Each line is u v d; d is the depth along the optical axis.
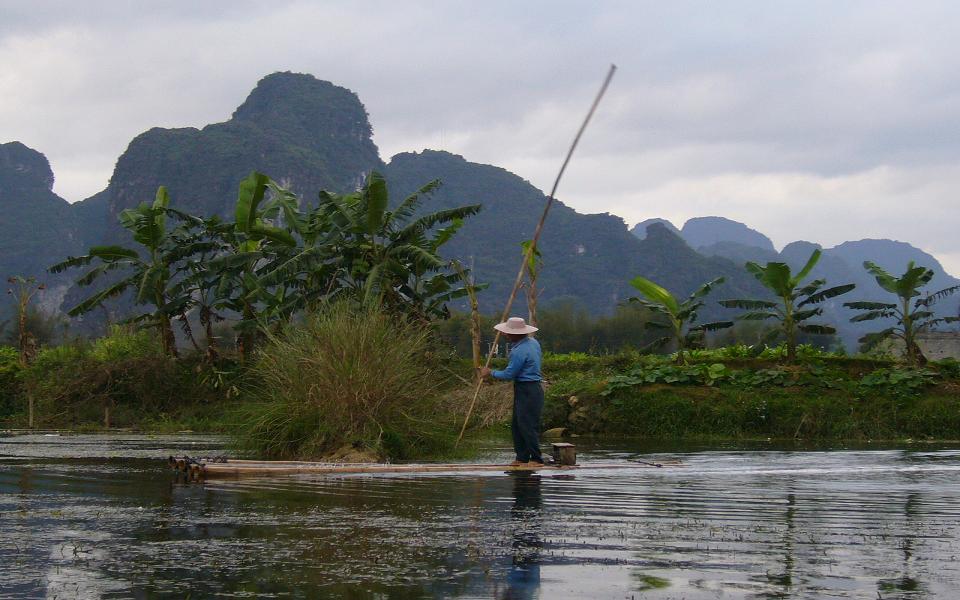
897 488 7.14
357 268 17.06
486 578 3.82
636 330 45.22
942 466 9.24
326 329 9.88
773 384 16.38
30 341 20.44
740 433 15.58
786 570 3.98
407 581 3.77
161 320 18.75
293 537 4.75
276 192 18.11
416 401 10.10
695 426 15.76
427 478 7.71
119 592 3.60
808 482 7.59
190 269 18.95
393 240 17.70
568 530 4.98
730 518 5.46
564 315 48.72
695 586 3.69
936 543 4.64
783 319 17.81
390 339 10.10
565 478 7.78
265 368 10.38
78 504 6.00
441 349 16.09
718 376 16.58
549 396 16.73
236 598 3.50
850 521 5.36
